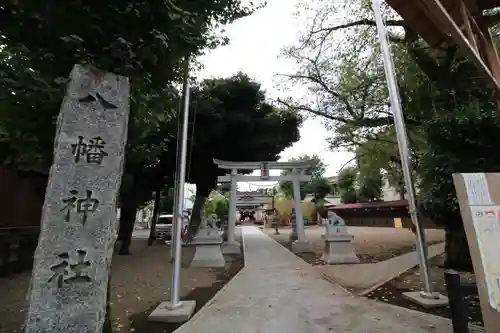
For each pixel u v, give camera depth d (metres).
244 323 5.02
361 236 21.56
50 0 3.99
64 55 4.30
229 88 15.86
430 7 3.72
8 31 4.32
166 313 5.34
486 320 2.93
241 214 62.19
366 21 11.50
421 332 4.45
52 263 3.32
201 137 15.67
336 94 13.51
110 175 3.74
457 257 8.50
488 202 3.35
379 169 23.88
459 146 7.35
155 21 4.36
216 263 11.34
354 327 4.73
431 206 7.87
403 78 11.09
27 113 4.55
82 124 3.81
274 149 18.20
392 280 8.00
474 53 3.94
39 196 11.33
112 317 5.54
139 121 5.30
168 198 32.50
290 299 6.42
